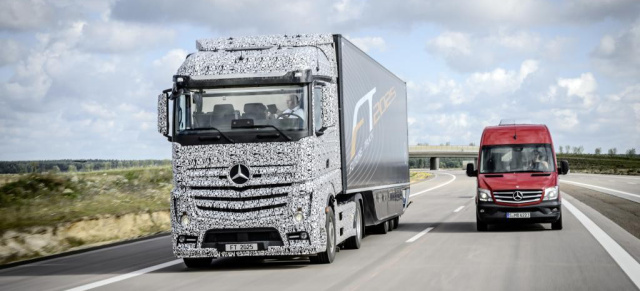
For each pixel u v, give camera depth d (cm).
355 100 1955
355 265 1576
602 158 19512
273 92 1522
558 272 1396
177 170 1535
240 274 1484
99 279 1443
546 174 2423
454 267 1498
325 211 1584
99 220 2644
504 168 2469
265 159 1506
